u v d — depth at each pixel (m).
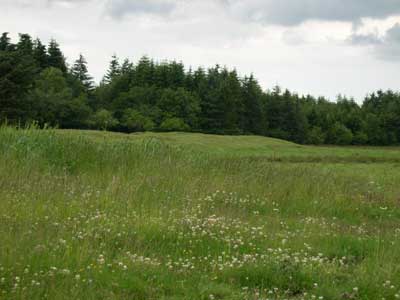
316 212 11.01
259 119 93.25
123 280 5.80
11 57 57.88
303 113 98.62
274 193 11.88
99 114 76.94
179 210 9.41
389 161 37.81
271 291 5.89
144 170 12.68
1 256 5.88
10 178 10.36
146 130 83.94
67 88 77.25
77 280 5.62
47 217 7.96
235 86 90.62
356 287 6.00
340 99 120.06
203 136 52.78
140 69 98.75
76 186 10.46
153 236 7.63
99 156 13.42
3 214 7.83
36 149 13.11
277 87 96.38
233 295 5.70
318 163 33.78
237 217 9.53
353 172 23.36
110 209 8.94
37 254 6.10
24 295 5.10
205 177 12.57
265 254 7.24
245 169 14.33
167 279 5.98
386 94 122.69
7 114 56.38
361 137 101.62
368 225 10.43
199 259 6.92
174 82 97.50
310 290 6.05
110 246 7.09
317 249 7.78
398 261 7.18
